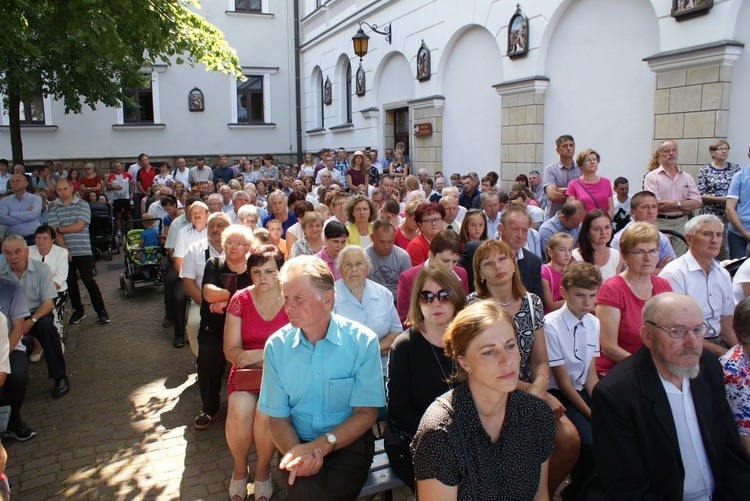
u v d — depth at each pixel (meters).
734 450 2.55
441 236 4.02
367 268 3.90
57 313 6.00
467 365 2.08
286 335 2.88
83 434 4.25
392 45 13.57
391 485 2.88
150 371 5.53
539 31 9.07
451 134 11.92
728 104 6.58
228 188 9.08
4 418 3.69
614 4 7.99
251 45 19.12
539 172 9.45
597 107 8.39
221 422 4.42
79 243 7.07
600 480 2.61
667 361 2.43
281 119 19.83
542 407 2.20
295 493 2.56
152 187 12.71
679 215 6.04
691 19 6.74
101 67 12.12
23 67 11.12
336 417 2.86
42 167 15.14
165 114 18.30
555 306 4.26
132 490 3.52
